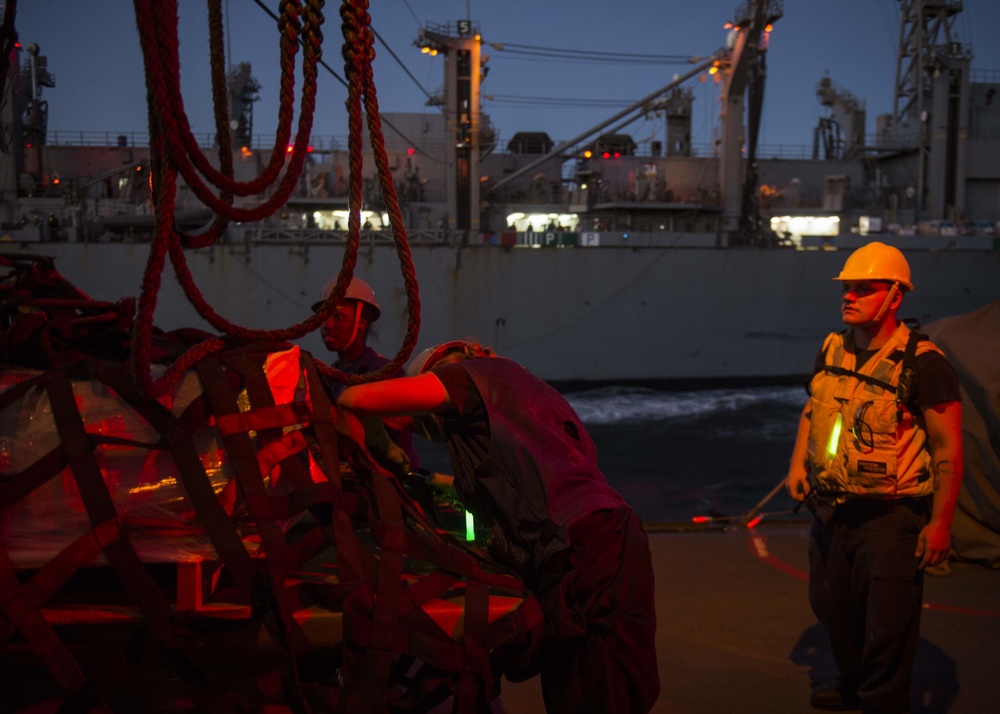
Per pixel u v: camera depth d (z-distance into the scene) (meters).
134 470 1.72
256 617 1.65
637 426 20.78
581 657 1.85
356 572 1.71
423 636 1.71
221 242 24.41
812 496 2.83
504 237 25.69
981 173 35.53
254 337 1.86
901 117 37.47
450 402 1.91
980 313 4.85
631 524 1.89
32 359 1.92
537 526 1.83
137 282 23.88
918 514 2.60
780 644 3.62
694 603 4.13
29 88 30.97
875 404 2.61
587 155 30.89
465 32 27.64
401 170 31.89
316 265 24.77
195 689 1.64
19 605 1.58
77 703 1.59
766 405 24.23
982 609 4.03
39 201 26.75
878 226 32.59
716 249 26.66
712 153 35.00
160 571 1.82
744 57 30.11
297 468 1.79
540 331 26.06
